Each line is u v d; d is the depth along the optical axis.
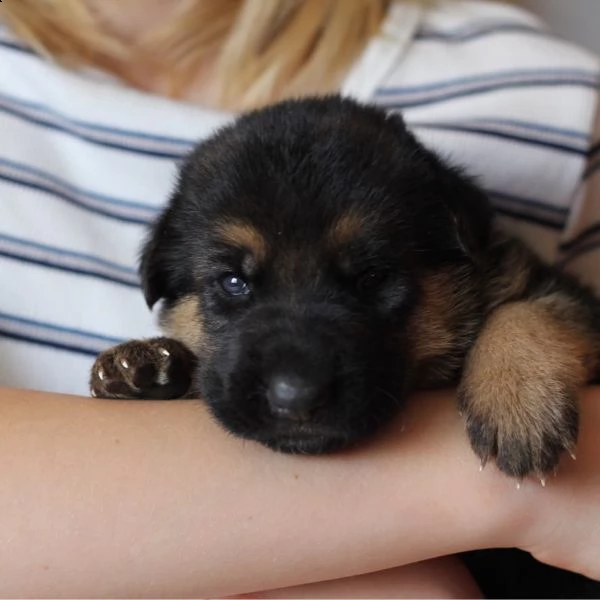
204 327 0.53
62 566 0.45
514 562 0.56
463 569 0.52
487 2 0.70
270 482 0.47
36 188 0.60
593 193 0.65
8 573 0.45
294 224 0.50
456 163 0.59
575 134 0.63
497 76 0.64
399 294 0.51
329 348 0.48
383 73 0.64
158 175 0.62
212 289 0.52
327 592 0.49
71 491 0.46
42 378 0.58
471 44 0.66
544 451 0.47
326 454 0.48
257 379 0.48
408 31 0.66
